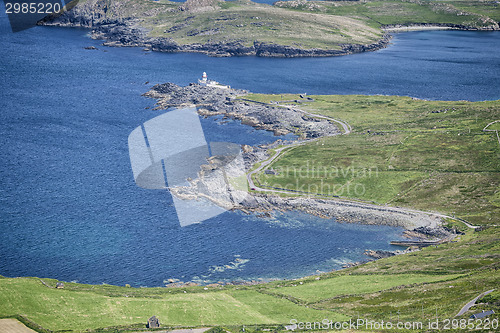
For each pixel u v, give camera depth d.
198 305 152.12
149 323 138.88
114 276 174.38
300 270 184.38
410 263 180.88
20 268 176.50
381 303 154.38
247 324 143.75
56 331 133.50
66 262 180.75
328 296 162.00
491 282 155.50
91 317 141.38
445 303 149.00
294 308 153.88
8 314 138.38
